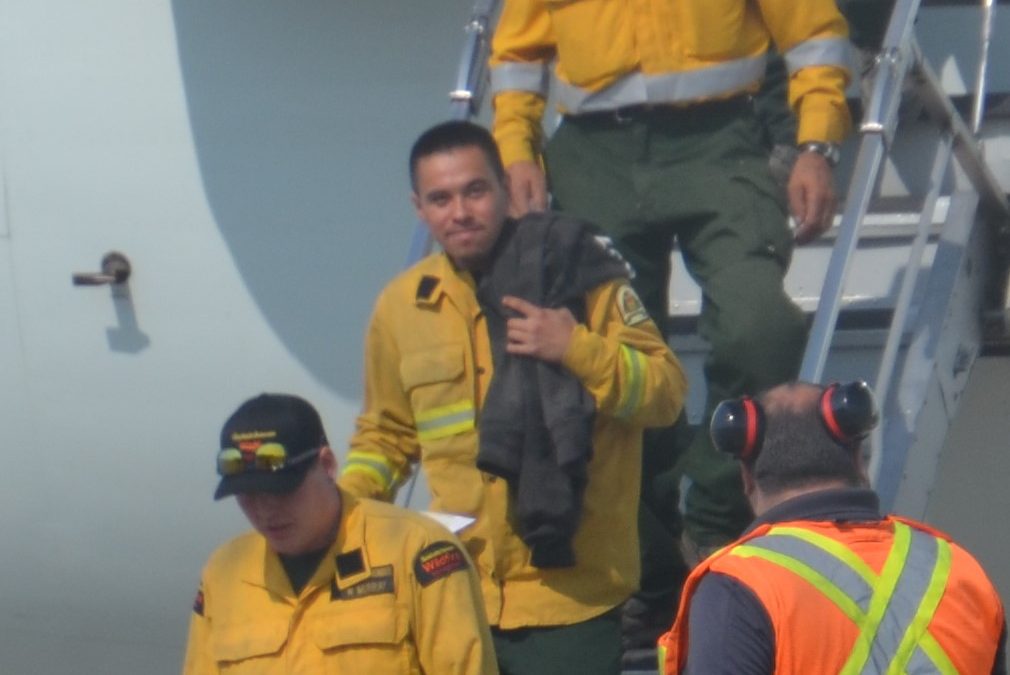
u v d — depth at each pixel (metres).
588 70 14.96
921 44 19.84
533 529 12.22
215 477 20.97
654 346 12.85
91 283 20.59
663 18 14.67
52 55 20.80
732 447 10.21
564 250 12.77
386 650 11.06
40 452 21.36
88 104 20.72
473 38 16.23
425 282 13.09
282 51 20.19
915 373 15.82
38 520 21.61
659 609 15.45
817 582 9.46
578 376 12.30
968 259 17.06
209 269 20.44
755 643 9.34
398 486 13.59
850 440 10.09
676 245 17.70
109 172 20.69
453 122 12.95
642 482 15.59
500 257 12.86
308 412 11.15
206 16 20.38
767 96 15.75
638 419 12.54
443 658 11.07
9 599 22.19
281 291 20.27
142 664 22.23
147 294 20.69
